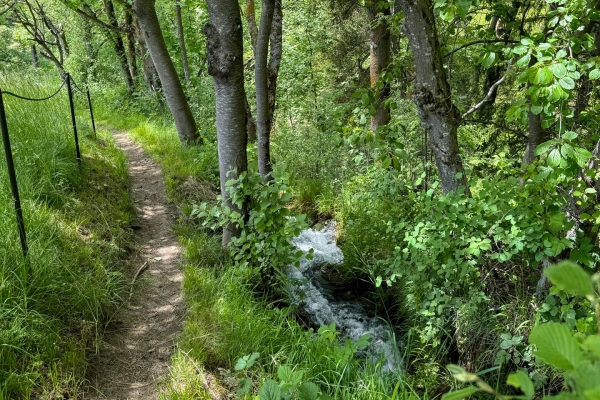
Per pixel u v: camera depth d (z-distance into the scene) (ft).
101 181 22.52
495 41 12.85
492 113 23.81
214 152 29.22
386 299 19.40
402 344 16.58
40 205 16.07
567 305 11.11
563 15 11.34
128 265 17.70
